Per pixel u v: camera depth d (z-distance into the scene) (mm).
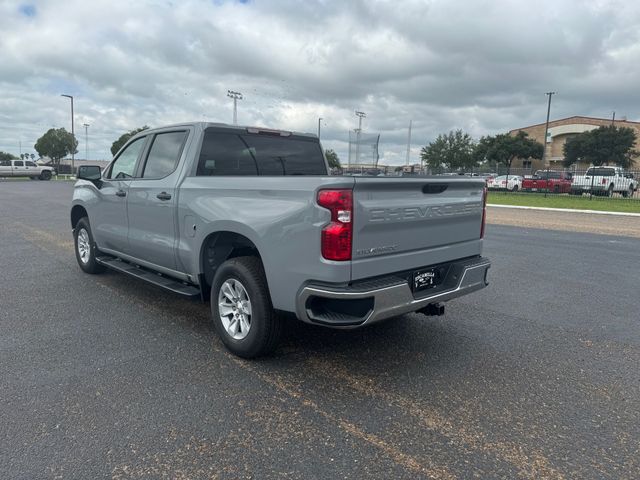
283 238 3537
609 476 2639
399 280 3572
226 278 4141
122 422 3094
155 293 6086
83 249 7059
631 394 3605
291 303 3553
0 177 48438
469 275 4199
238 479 2574
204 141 4754
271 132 5340
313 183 3367
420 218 3795
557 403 3445
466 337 4734
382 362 4098
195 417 3170
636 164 63906
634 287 6852
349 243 3293
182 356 4145
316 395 3496
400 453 2818
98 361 4020
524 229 13953
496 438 2988
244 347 4004
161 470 2637
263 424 3102
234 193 4031
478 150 68500
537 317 5414
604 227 14523
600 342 4660
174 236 4742
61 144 65062
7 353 4156
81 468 2639
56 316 5156
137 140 5656
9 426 3025
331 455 2787
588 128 71312
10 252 8836
